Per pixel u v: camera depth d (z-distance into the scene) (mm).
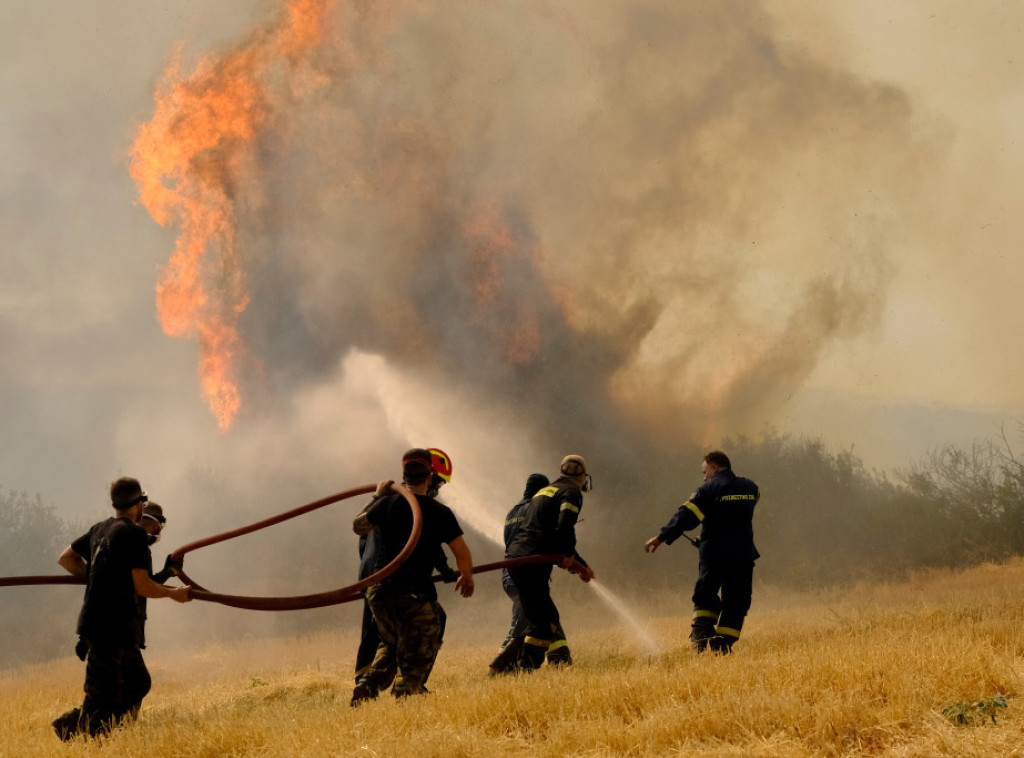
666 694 5066
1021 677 4996
